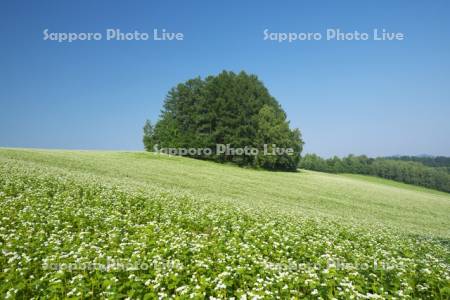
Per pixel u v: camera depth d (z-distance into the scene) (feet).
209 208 72.69
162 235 45.27
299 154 291.99
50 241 38.11
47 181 77.51
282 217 73.67
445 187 369.91
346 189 203.62
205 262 35.73
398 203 173.58
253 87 300.61
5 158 120.06
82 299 27.02
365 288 32.50
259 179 193.26
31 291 27.89
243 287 31.45
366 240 59.62
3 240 39.01
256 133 278.05
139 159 211.41
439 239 74.38
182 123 312.29
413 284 34.53
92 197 69.46
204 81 321.73
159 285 28.96
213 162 273.13
